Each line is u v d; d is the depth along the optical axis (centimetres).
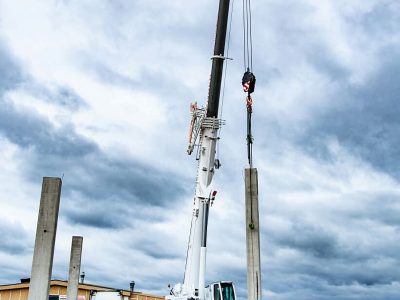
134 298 4928
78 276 3319
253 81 2366
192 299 2536
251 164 2206
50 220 1839
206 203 2681
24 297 4594
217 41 2811
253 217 1933
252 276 1878
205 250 2625
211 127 2730
